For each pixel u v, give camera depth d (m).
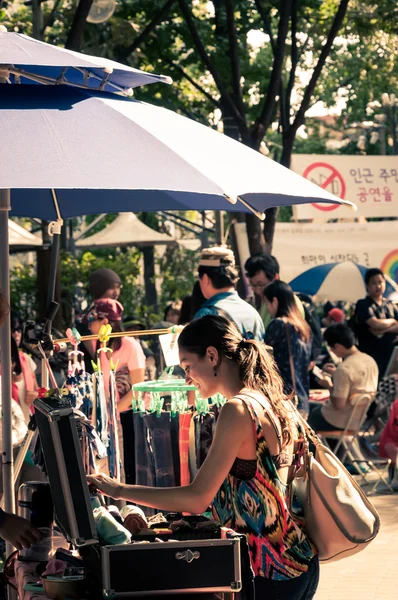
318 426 14.92
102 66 5.78
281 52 19.39
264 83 22.75
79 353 7.05
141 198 8.93
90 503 4.94
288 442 5.44
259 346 5.65
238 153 5.95
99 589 5.02
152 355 14.55
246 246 21.77
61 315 19.34
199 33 21.33
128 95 7.20
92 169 4.96
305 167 24.03
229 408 5.38
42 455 5.91
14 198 9.42
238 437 5.35
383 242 24.73
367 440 16.81
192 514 5.91
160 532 5.36
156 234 33.06
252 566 5.45
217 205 8.20
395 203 24.77
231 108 19.78
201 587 4.98
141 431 7.23
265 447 5.38
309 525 5.60
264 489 5.40
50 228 7.64
